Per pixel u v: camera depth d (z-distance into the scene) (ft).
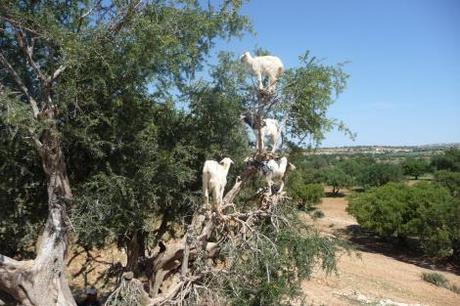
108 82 36.19
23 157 38.09
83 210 36.50
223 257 37.63
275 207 35.65
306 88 34.24
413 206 106.63
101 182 35.83
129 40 34.78
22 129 32.37
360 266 88.12
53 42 33.68
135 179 36.81
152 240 44.37
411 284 80.28
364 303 61.05
